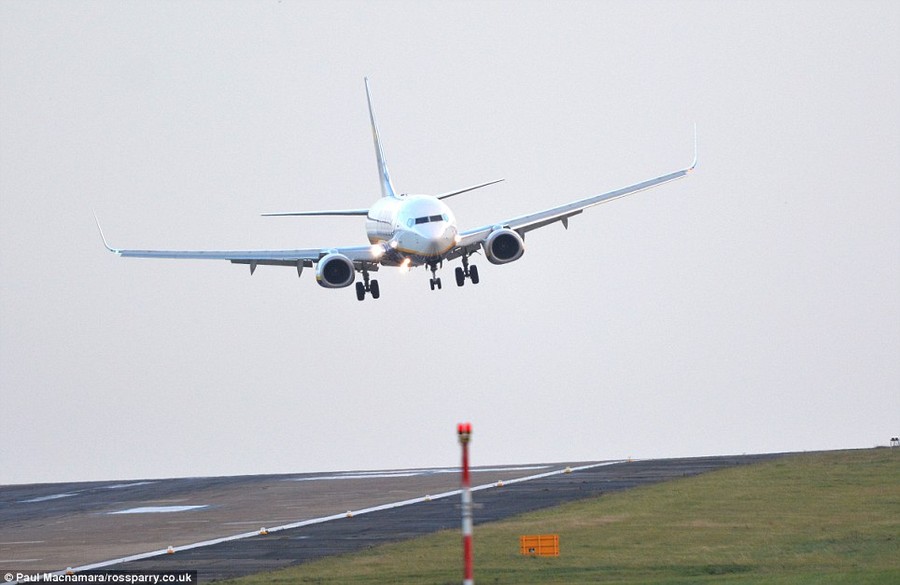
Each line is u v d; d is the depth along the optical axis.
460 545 163.00
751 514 177.75
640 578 135.75
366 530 185.00
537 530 172.62
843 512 175.88
